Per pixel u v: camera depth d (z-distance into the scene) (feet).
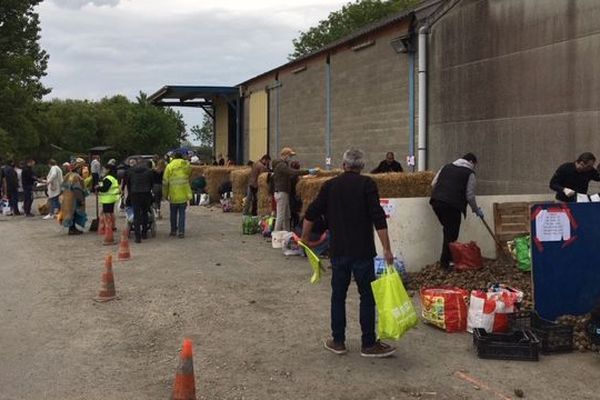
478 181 46.83
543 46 39.86
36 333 22.02
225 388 16.71
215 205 73.10
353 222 18.88
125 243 37.09
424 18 52.54
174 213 46.06
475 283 27.14
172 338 21.30
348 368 18.10
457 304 21.35
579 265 22.06
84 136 254.68
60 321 23.57
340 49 69.41
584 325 20.26
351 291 27.35
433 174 44.98
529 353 18.48
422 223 30.55
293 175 41.65
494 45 44.55
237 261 35.29
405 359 18.78
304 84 80.43
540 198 33.17
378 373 17.66
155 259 36.52
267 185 48.83
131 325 22.93
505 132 43.68
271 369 18.13
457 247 29.40
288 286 28.68
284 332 21.68
